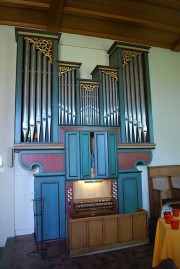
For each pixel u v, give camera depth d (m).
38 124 4.21
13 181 4.30
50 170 4.15
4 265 3.17
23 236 4.23
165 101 5.73
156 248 2.59
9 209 4.24
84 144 4.30
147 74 5.19
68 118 4.45
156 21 4.75
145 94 5.17
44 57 4.45
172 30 5.07
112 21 4.72
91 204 4.23
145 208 5.14
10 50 4.60
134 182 4.69
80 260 3.32
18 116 4.10
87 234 3.56
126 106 4.88
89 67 5.22
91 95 4.66
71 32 5.00
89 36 5.27
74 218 3.67
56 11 4.13
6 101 4.45
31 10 4.29
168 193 5.20
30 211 4.38
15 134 4.04
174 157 5.61
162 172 5.31
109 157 4.40
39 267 3.12
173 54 5.97
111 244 3.67
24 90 4.24
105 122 4.67
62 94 4.47
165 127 5.63
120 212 4.45
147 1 4.13
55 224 4.08
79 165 4.21
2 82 4.48
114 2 4.13
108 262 3.24
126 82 4.98
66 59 5.06
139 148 4.81
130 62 5.10
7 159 4.28
